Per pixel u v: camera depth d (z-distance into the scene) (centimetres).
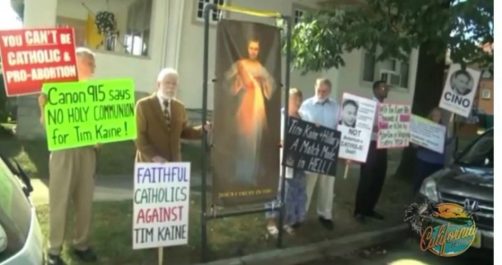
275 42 586
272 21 1273
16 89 448
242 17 1231
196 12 1204
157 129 534
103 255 535
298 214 670
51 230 494
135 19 1270
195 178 926
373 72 1590
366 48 819
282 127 647
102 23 1342
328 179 706
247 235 643
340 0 1332
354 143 702
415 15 765
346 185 955
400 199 898
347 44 818
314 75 1410
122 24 1357
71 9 1370
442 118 880
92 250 530
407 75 1695
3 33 442
